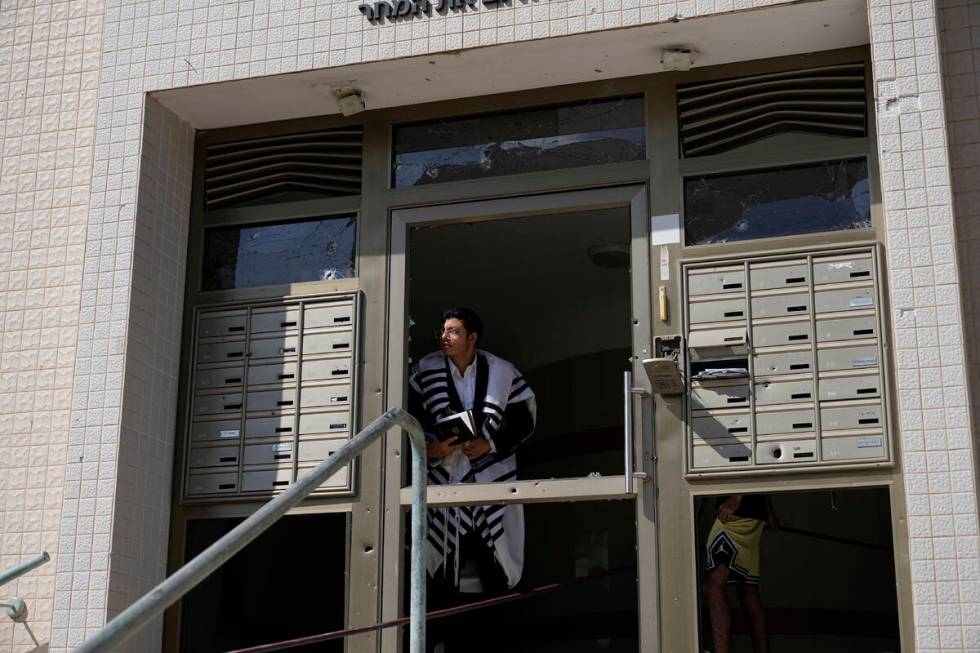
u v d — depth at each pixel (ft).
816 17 16.16
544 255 25.75
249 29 17.74
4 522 17.31
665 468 16.10
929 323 14.44
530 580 26.55
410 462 17.71
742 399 16.05
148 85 17.95
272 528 24.31
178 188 18.44
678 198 16.90
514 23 16.74
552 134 17.74
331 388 17.51
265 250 18.47
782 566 24.98
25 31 19.26
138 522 16.88
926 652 13.58
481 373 19.45
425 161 18.12
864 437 15.56
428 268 26.40
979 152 15.44
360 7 17.34
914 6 15.46
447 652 22.12
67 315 17.94
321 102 18.22
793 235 16.47
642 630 15.60
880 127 15.17
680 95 17.30
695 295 16.52
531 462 27.71
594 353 27.76
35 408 17.69
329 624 23.77
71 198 18.39
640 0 16.40
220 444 17.67
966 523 13.82
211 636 19.20
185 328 18.19
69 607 16.20
